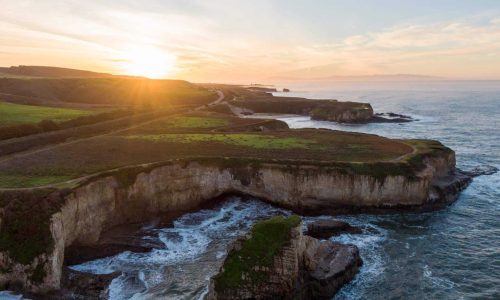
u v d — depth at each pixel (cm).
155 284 3212
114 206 4125
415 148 6047
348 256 3406
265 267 2889
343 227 4231
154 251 3747
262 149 5794
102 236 3931
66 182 3788
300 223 3075
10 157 4894
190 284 3209
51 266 3055
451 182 5484
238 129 7931
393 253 3788
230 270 2892
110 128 7269
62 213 3353
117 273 3309
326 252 3412
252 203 4934
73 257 3519
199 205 4853
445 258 3706
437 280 3334
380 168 4931
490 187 5741
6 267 3062
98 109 9006
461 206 5072
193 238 4041
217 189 4925
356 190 4856
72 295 3022
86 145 5709
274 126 8888
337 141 6619
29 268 3039
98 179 3956
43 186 3669
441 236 4191
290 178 4847
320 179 4834
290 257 2911
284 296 2883
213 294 2859
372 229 4366
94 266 3484
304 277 3048
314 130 8088
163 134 6869
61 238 3272
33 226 3172
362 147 6128
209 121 8788
